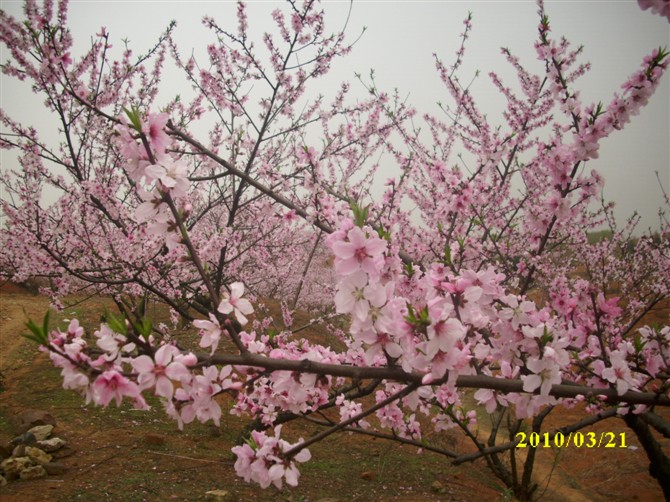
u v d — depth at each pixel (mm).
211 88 5805
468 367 2094
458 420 3875
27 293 13422
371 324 1728
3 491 3916
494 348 2287
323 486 4812
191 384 1735
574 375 2986
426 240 4859
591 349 2789
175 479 4395
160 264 6152
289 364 1837
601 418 3691
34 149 5695
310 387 1967
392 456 6035
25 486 4035
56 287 6219
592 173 2924
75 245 6055
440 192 4664
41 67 4445
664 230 8641
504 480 5223
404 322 1729
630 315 7461
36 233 5664
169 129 3664
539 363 1928
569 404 3691
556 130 5902
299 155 4246
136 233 5484
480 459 6398
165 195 1858
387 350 1759
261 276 10211
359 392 3541
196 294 6504
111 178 6750
